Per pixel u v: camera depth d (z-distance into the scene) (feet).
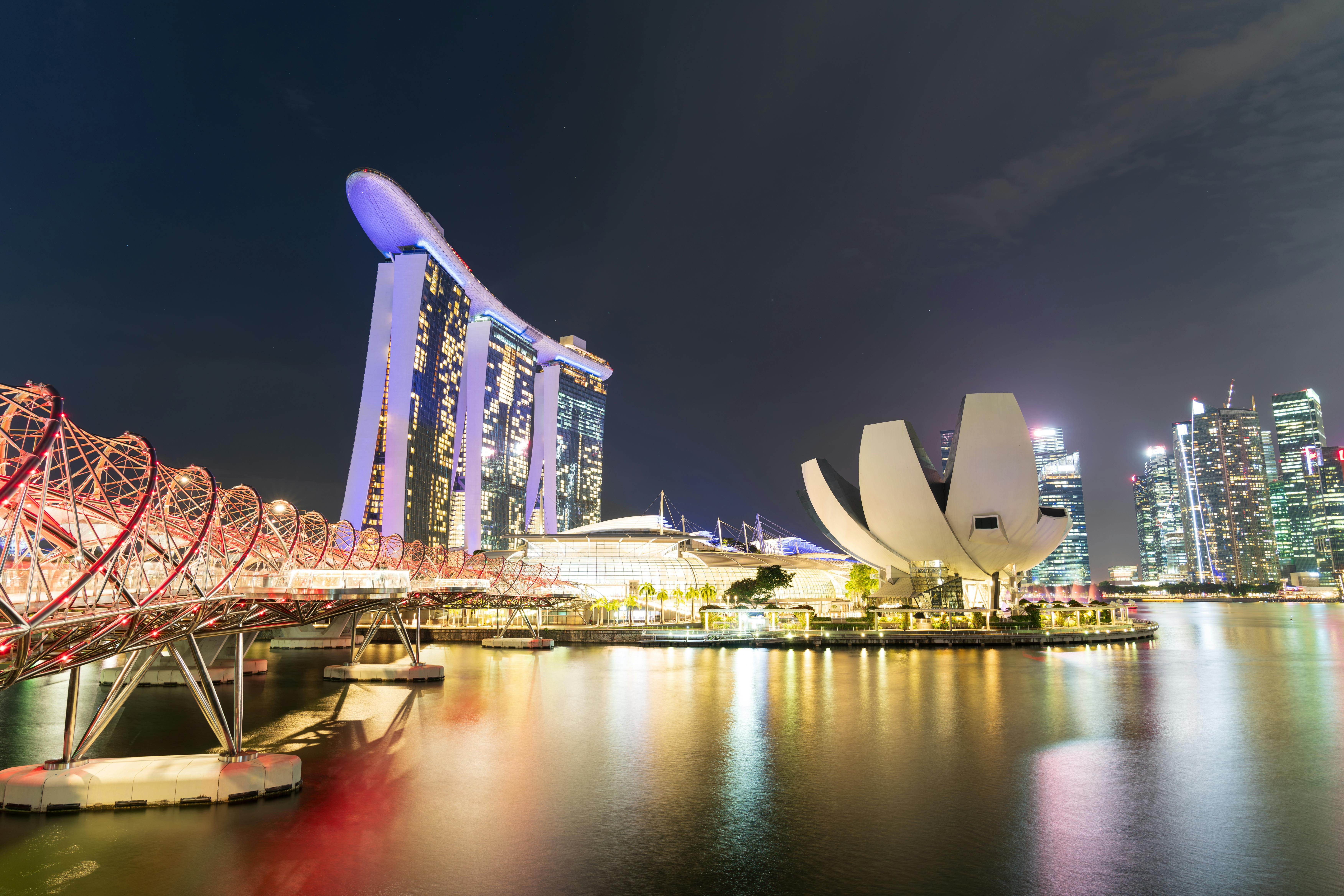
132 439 75.92
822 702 188.03
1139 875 81.97
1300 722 162.61
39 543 64.08
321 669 264.93
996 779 118.62
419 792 110.93
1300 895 77.10
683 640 350.43
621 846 90.48
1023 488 413.59
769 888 79.15
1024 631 362.12
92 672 252.62
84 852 84.33
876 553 450.71
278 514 135.74
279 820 95.91
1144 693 204.54
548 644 334.65
